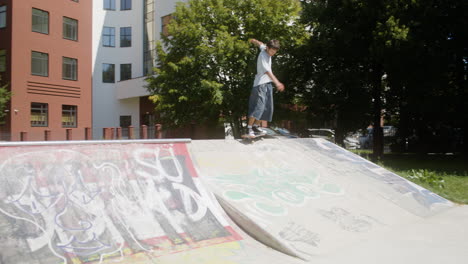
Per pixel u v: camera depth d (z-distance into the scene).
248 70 15.32
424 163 14.69
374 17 14.78
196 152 5.68
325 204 5.51
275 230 4.35
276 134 18.02
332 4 16.09
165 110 16.73
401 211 6.15
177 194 4.46
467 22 14.13
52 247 3.12
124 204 3.92
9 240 3.01
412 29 14.21
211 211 4.46
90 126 27.62
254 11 15.87
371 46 14.31
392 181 7.33
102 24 30.05
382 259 4.06
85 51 27.33
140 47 29.89
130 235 3.59
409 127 17.94
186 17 16.42
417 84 15.18
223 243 3.99
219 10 15.68
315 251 4.21
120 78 30.45
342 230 4.92
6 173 3.51
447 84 15.74
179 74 15.81
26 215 3.27
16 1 23.23
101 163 4.23
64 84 25.95
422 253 4.27
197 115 16.38
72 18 26.50
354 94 15.67
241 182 5.30
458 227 5.52
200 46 14.90
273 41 5.87
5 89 21.81
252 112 6.16
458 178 10.27
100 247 3.32
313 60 16.34
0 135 22.42
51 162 3.88
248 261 3.74
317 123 17.48
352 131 17.62
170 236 3.79
